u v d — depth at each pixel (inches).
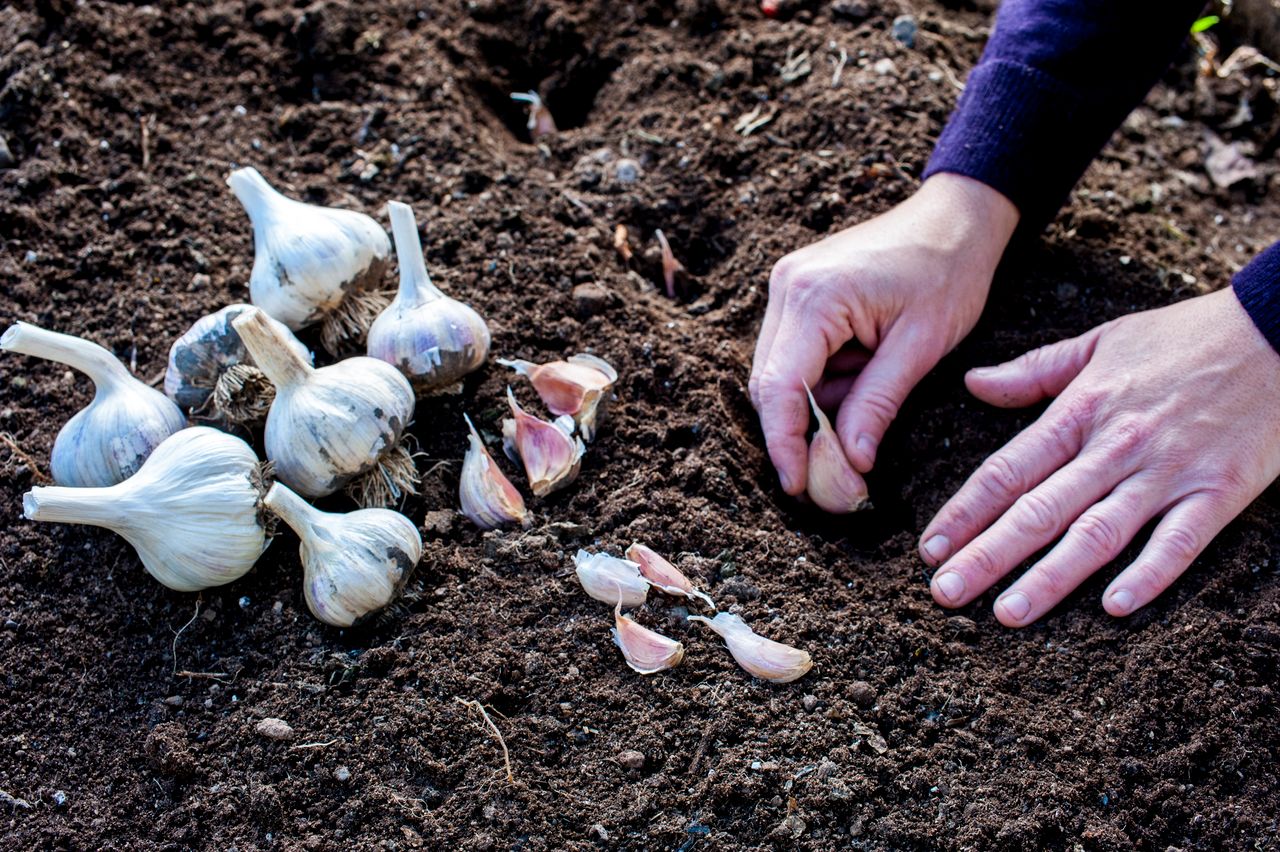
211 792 32.1
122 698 33.2
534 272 37.4
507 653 33.1
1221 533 34.0
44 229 37.7
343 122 39.8
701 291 38.4
